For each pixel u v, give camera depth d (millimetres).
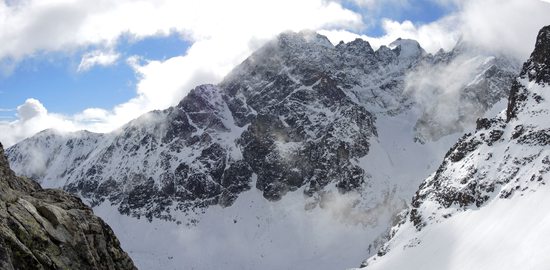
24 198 39125
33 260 33906
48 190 45719
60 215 39719
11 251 33156
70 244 38438
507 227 154875
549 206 147750
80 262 38156
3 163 43594
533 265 125000
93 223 43125
